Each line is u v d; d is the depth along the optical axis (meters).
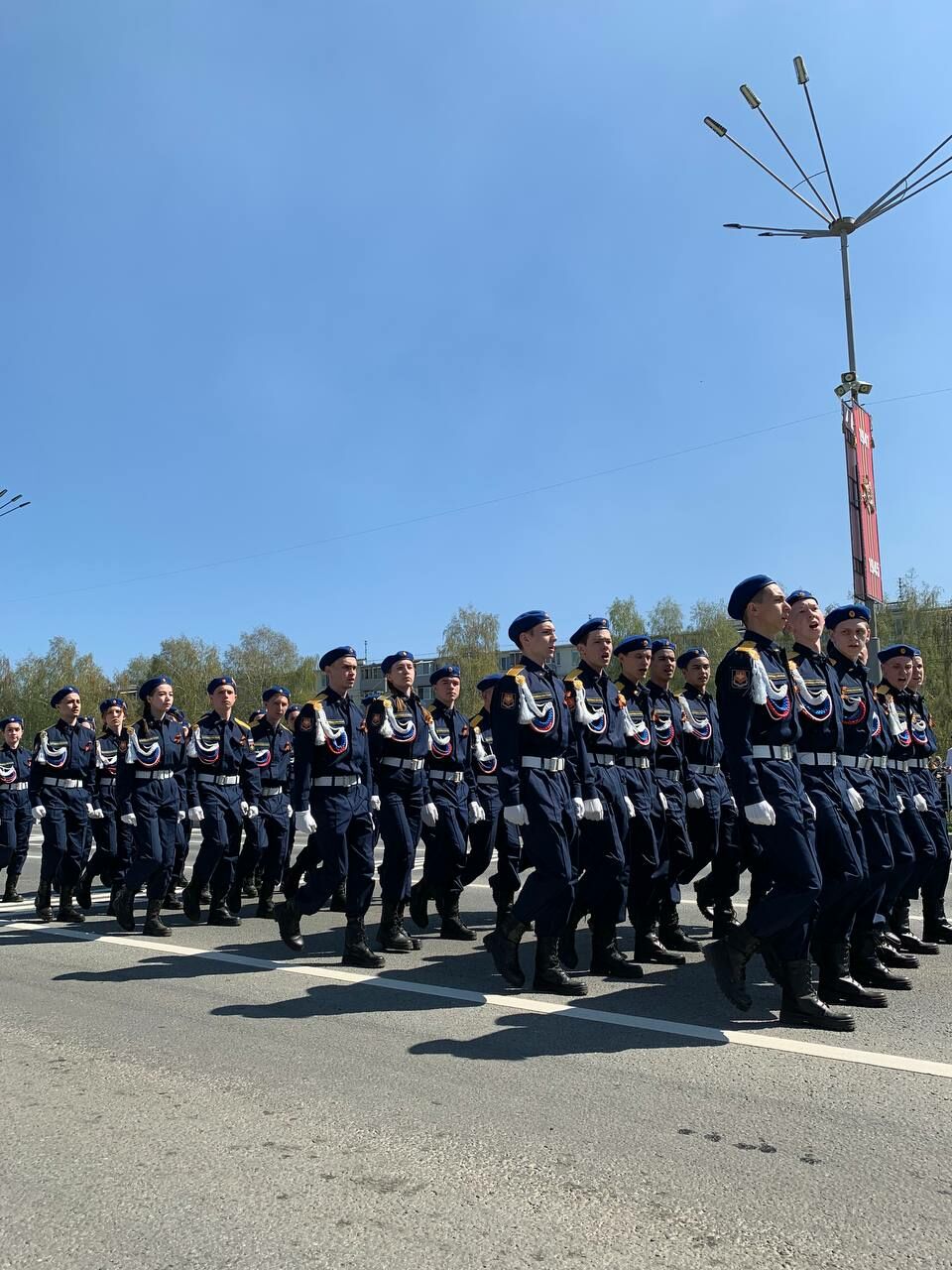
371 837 6.42
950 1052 4.29
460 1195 2.93
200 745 8.24
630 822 6.38
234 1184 3.04
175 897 9.51
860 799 5.41
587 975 5.98
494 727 5.43
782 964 4.76
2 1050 4.52
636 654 6.71
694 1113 3.55
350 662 6.36
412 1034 4.63
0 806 9.91
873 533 15.09
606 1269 2.50
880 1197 2.89
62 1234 2.75
